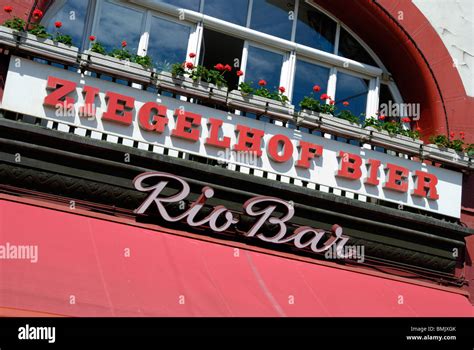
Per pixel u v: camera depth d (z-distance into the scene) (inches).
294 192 383.6
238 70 436.8
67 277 292.5
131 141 367.9
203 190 358.9
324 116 407.2
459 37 475.8
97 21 407.8
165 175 356.2
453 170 439.8
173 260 332.8
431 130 458.6
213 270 337.7
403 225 410.9
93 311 279.4
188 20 427.2
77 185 350.0
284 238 376.5
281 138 390.9
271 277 350.3
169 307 299.7
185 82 379.6
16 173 341.7
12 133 341.1
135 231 346.6
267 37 442.0
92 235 329.1
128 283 304.2
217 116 381.4
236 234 370.9
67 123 352.5
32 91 349.4
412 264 413.4
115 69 366.6
